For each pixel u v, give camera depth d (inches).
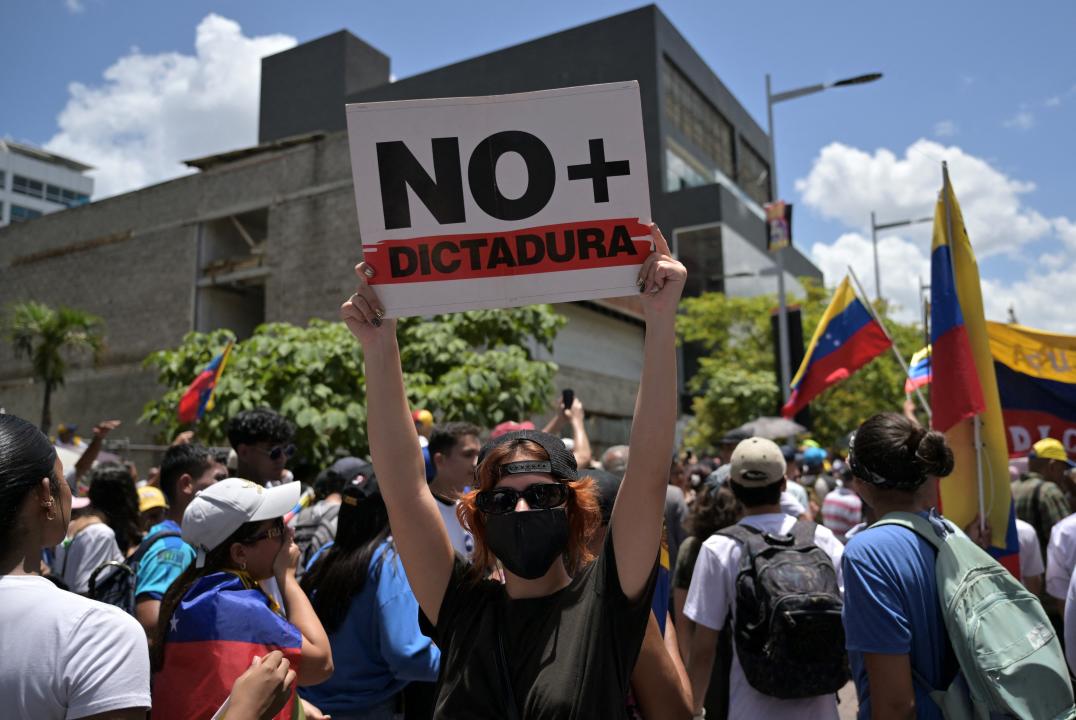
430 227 82.3
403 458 84.4
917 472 103.4
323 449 423.5
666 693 81.0
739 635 126.6
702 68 1772.9
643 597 75.1
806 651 119.5
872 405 946.1
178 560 134.6
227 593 102.6
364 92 1802.4
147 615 127.5
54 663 65.8
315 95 1860.2
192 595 102.6
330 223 1066.1
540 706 71.6
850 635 97.0
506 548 79.0
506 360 464.8
